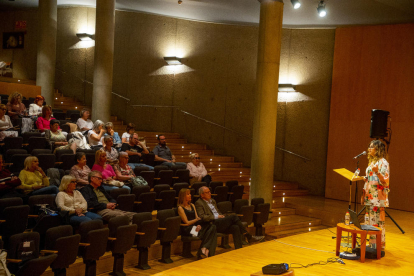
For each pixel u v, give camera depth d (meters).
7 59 15.25
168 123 13.31
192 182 9.07
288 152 11.90
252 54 12.34
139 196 6.83
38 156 6.84
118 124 13.09
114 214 6.11
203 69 12.90
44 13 11.64
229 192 8.62
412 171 9.99
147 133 12.30
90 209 6.18
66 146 7.72
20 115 8.59
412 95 10.05
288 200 10.35
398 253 6.01
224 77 12.67
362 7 9.52
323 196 11.42
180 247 6.96
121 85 13.64
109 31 10.59
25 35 14.96
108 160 7.87
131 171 7.92
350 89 10.98
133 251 6.24
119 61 13.65
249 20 11.84
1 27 15.35
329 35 11.46
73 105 13.15
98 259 5.27
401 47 10.25
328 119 11.42
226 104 12.65
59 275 4.76
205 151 12.41
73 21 14.16
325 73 11.48
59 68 14.41
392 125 10.30
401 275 5.01
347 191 10.91
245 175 11.33
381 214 5.98
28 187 6.07
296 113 11.84
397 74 10.29
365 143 10.73
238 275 4.82
